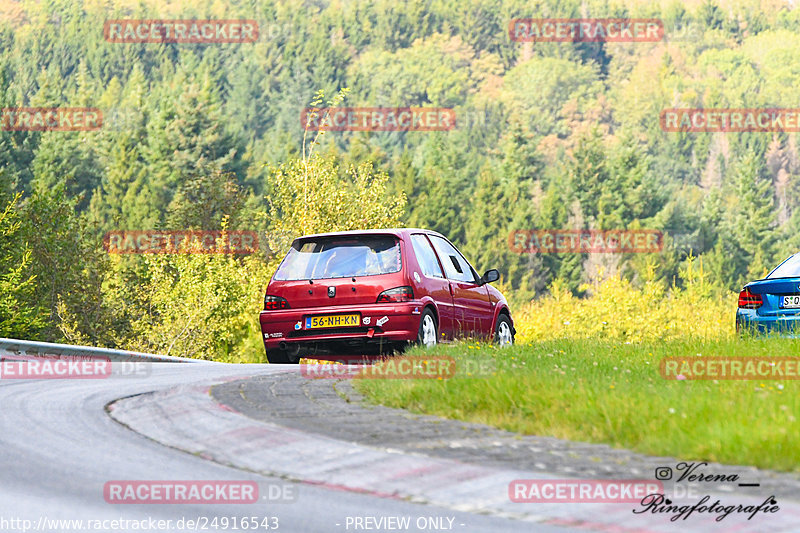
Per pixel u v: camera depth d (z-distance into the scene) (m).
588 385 32.66
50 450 27.14
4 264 196.12
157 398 34.06
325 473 24.34
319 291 48.94
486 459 24.39
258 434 27.61
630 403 28.89
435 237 53.44
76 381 41.47
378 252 49.22
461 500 21.92
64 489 23.34
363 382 35.88
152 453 26.88
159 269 196.00
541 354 43.31
